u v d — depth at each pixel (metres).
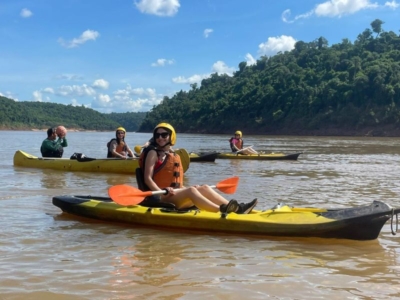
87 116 172.25
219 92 113.44
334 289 3.49
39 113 155.12
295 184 9.74
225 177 11.25
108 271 3.87
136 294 3.36
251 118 92.00
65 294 3.36
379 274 3.85
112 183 9.75
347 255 4.39
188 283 3.60
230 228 5.13
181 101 130.00
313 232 4.88
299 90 83.88
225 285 3.56
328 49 104.38
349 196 8.02
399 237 5.07
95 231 5.30
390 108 69.19
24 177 10.68
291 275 3.81
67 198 6.20
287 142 40.16
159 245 4.71
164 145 5.76
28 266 3.99
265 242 4.85
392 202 7.40
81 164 12.21
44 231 5.26
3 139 43.34
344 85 76.00
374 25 103.19
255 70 124.50
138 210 5.54
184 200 5.56
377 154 21.72
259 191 8.62
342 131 73.06
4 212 6.30
